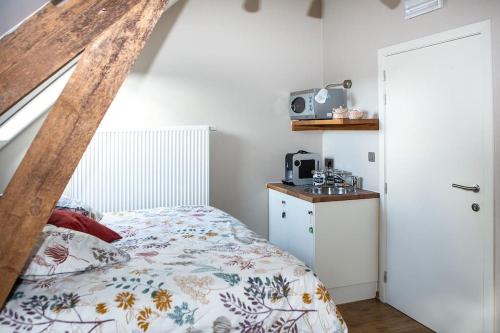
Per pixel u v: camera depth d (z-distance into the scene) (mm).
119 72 1245
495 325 2201
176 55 3404
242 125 3656
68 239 1625
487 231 2229
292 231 3303
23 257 1223
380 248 3135
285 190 3383
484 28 2203
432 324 2650
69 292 1433
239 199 3688
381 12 3021
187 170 3338
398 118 2887
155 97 3355
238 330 1485
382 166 3064
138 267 1661
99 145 3070
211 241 2062
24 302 1369
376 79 3105
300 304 1612
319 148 3906
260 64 3688
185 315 1431
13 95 1125
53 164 1212
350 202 3041
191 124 3482
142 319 1380
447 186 2490
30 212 1209
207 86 3518
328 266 3006
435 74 2549
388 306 3047
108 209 3119
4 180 2797
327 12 3770
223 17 3545
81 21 1200
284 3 3746
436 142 2561
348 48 3451
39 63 1147
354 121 2998
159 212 2789
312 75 3865
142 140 3193
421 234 2717
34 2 1125
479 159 2268
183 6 3410
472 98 2299
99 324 1335
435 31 2531
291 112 3713
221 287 1542
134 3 1252
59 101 1203
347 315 2896
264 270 1667
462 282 2404
